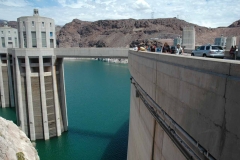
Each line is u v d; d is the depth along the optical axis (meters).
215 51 22.27
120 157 33.81
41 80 39.66
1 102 64.31
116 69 165.50
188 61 8.20
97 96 73.25
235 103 5.47
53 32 42.97
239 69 5.43
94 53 38.69
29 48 38.16
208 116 6.70
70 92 79.31
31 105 40.03
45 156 35.12
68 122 48.31
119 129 44.25
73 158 34.19
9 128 18.88
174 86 9.49
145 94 15.14
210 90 6.57
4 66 62.84
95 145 37.81
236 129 5.44
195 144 7.42
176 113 9.29
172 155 9.98
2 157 13.95
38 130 41.12
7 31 77.94
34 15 41.84
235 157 5.47
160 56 11.68
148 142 14.26
